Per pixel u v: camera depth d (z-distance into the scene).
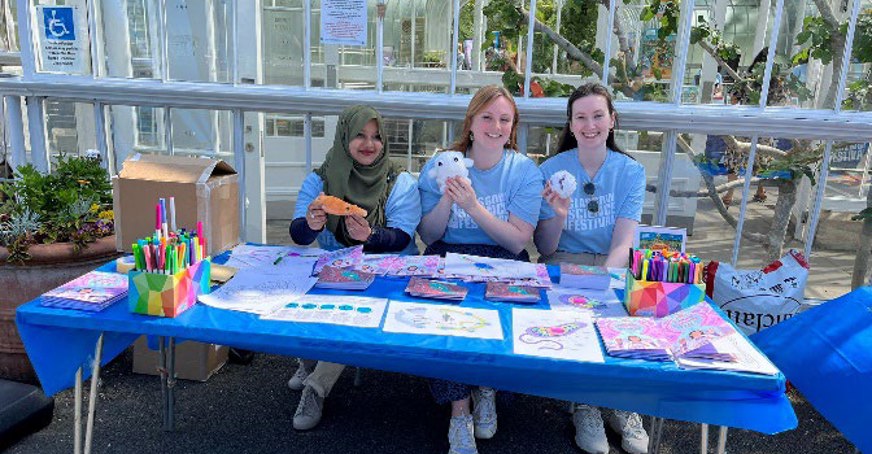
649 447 2.40
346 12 3.02
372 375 3.06
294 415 2.62
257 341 1.78
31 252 2.58
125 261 2.20
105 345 2.18
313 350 1.83
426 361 1.83
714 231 5.68
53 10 3.21
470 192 2.46
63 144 4.50
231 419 2.66
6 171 3.41
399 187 2.65
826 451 2.55
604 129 2.61
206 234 2.28
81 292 1.98
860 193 5.53
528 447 2.54
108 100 3.21
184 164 2.31
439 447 2.52
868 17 3.34
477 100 2.56
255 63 4.14
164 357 2.49
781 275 2.57
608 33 2.93
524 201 2.60
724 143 3.90
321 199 2.34
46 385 1.95
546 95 3.46
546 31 3.71
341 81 5.08
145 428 2.58
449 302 2.06
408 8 4.99
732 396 1.72
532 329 1.85
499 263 2.40
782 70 3.74
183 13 4.08
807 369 2.15
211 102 3.16
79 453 2.14
